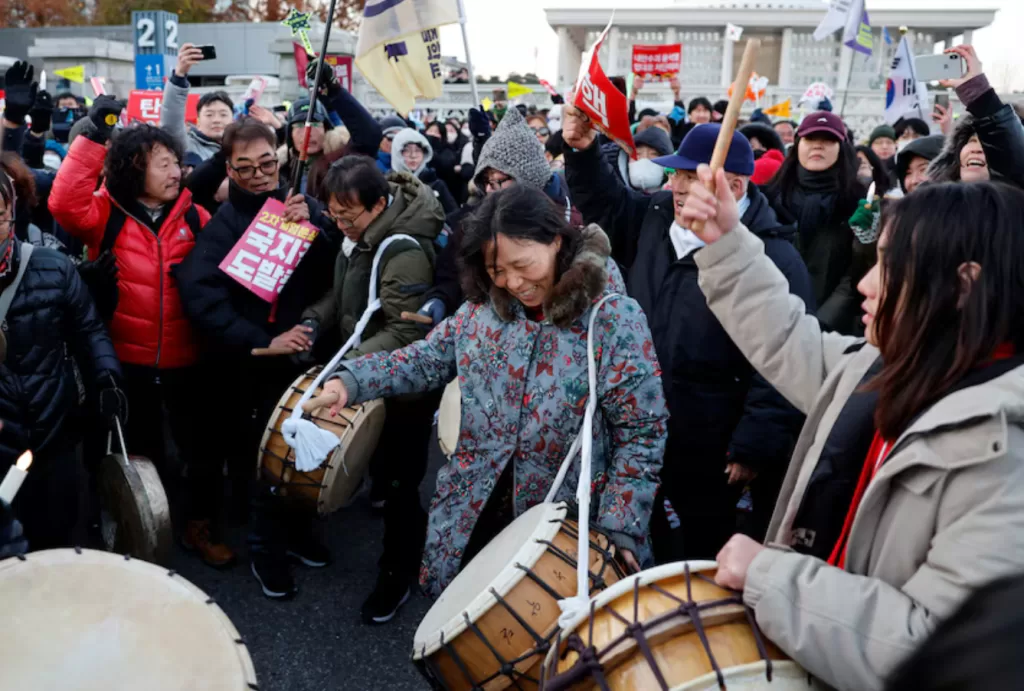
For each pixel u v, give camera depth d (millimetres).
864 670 1332
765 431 2854
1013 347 1400
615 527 2141
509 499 2365
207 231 3607
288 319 3678
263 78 7555
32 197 3885
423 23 4293
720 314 1954
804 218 4199
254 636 3395
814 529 1687
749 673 1448
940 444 1357
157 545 2602
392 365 2461
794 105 20781
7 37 22500
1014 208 1383
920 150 4496
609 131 2959
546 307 2176
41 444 2932
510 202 2133
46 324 2912
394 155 5848
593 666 1542
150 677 1733
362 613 3504
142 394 3736
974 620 695
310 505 3062
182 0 28906
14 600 1867
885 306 1474
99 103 3611
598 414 2250
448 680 1995
